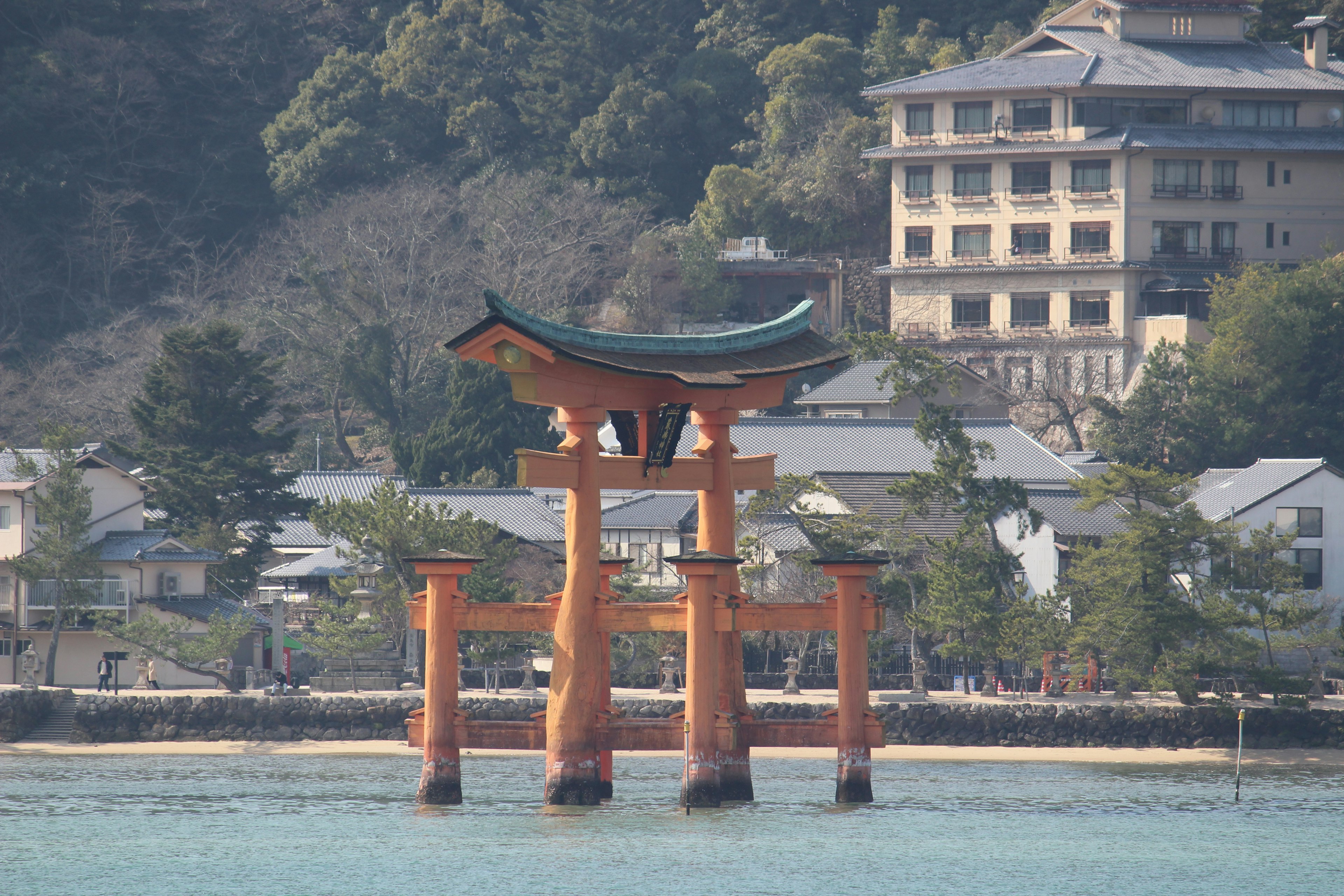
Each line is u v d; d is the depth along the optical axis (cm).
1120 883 13475
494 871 13412
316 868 13650
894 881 13375
